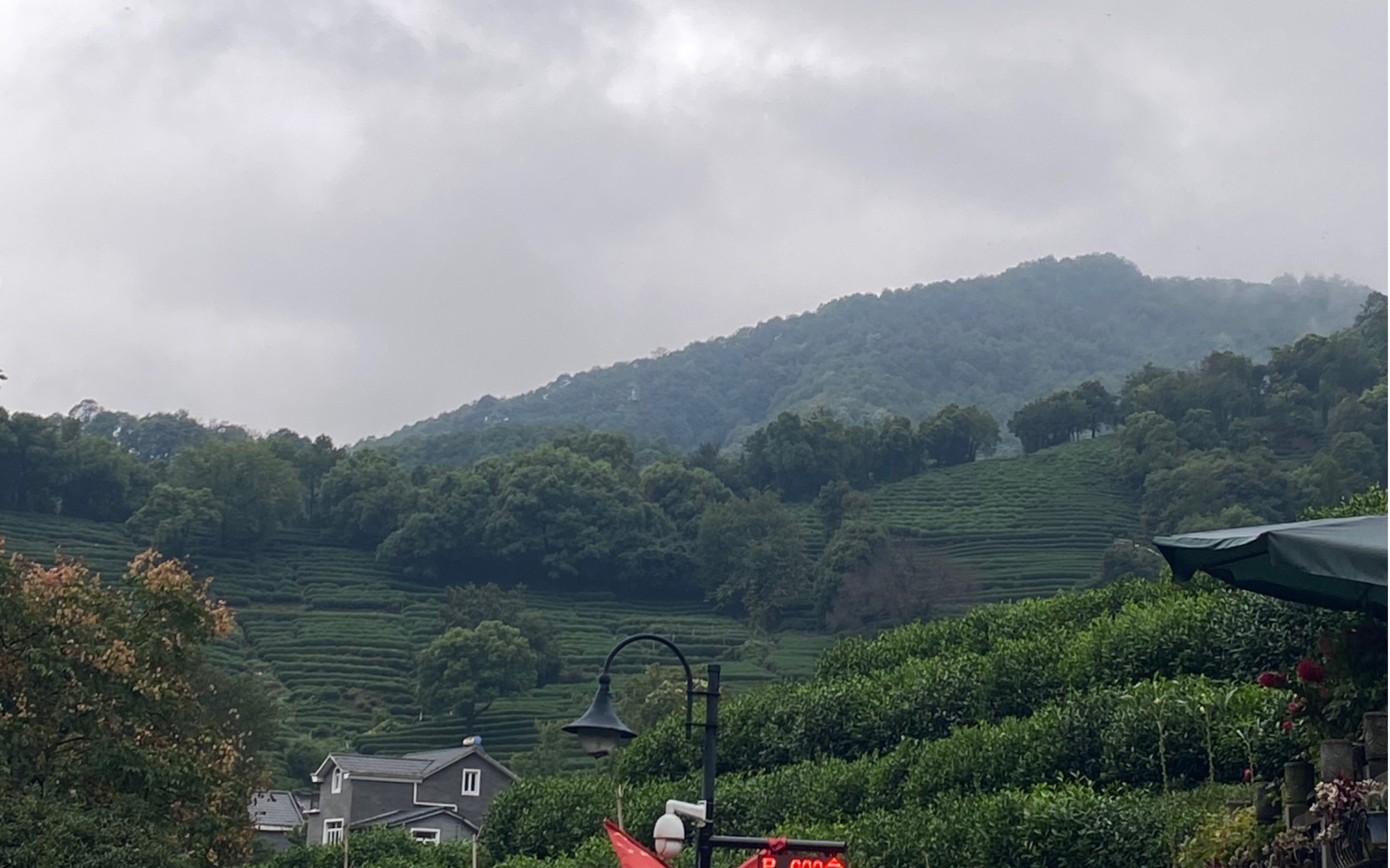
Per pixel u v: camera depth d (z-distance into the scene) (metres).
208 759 29.31
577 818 37.06
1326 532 11.55
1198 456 130.25
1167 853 22.17
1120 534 130.62
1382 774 11.65
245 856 31.02
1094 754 26.66
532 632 112.19
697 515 138.88
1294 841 13.02
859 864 26.64
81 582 27.52
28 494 130.62
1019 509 139.50
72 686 25.66
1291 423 130.50
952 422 164.38
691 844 31.33
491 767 69.81
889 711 32.91
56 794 25.36
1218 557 13.01
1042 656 31.28
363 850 45.69
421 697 102.19
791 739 34.41
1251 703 24.83
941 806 26.70
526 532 132.75
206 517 129.38
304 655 113.75
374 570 133.88
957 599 118.00
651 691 82.94
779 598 122.62
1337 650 13.38
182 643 28.91
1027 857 23.86
